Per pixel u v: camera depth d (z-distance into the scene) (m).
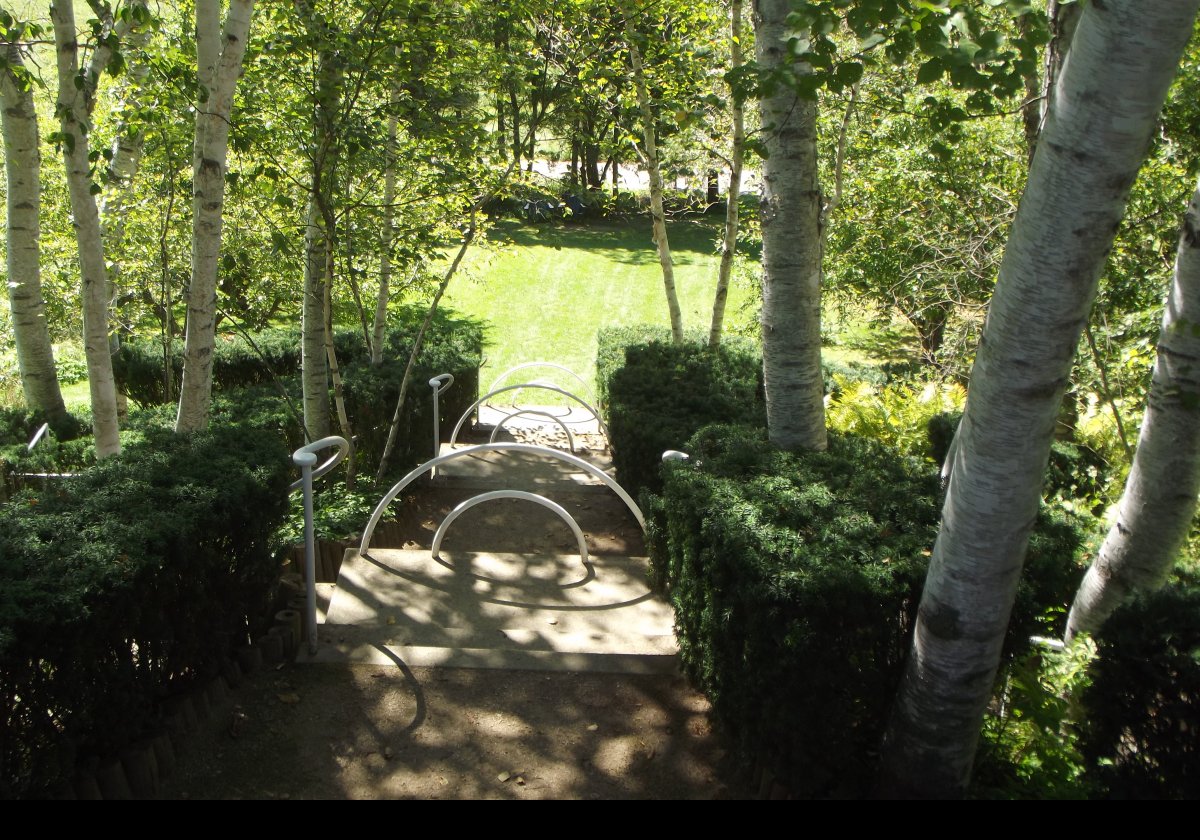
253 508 4.05
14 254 7.32
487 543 6.96
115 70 5.45
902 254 10.67
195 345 5.61
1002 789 3.16
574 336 17.39
